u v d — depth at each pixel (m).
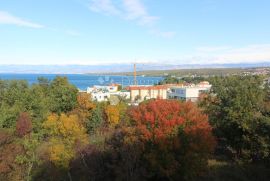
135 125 38.22
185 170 35.62
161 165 35.25
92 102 74.00
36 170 35.44
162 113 37.06
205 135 36.25
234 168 43.53
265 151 41.53
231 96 49.53
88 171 37.22
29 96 66.69
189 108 38.28
